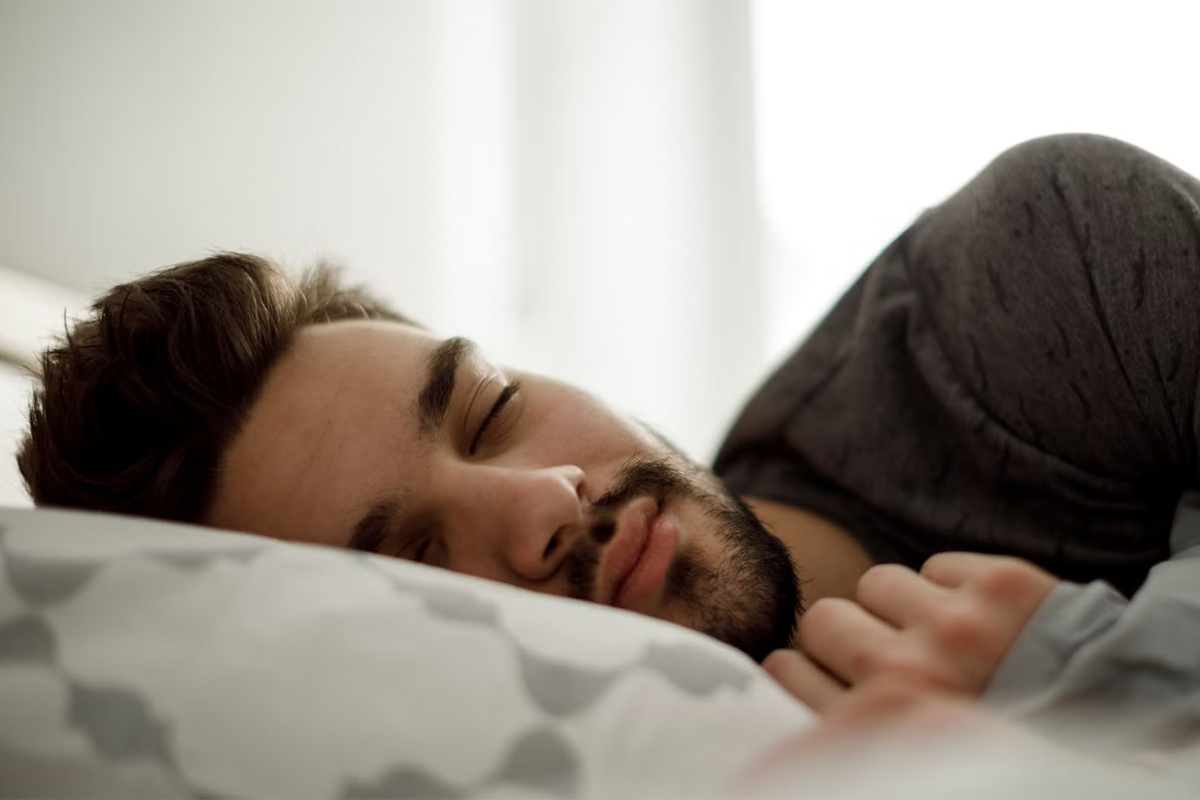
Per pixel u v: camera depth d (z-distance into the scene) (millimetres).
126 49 1633
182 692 356
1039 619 453
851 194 1778
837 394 899
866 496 842
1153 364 672
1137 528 722
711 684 379
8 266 1496
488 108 2152
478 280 2133
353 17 1930
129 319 663
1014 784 305
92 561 411
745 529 628
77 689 365
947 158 1639
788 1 1847
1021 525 759
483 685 362
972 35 1606
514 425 679
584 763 343
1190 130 1372
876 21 1741
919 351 830
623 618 415
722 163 1961
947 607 467
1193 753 382
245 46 1778
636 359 2031
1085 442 724
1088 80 1459
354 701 352
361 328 679
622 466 635
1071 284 726
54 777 347
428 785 334
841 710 362
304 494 591
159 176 1665
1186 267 659
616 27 2066
